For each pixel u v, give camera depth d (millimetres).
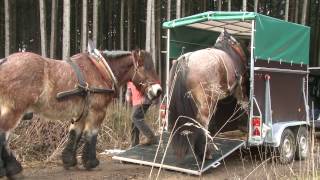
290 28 10180
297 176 8367
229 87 9016
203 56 8688
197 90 8531
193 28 10430
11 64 7410
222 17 9328
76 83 8055
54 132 10273
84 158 8734
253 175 8805
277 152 9695
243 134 10328
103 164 9531
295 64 10453
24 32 21797
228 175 8789
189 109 8492
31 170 8867
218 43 9367
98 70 8477
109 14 21859
